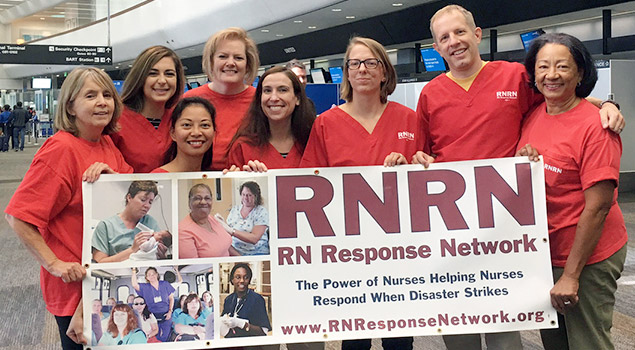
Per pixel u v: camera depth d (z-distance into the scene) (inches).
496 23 525.0
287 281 107.3
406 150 117.3
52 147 99.5
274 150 120.6
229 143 130.2
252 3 657.0
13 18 1218.0
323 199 108.7
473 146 117.6
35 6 1143.0
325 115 118.7
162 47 126.6
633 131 429.7
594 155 99.1
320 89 304.8
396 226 109.0
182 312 104.8
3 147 1039.6
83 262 102.0
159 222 104.7
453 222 108.8
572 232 104.0
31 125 1407.5
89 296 102.1
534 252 107.3
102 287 102.7
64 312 102.7
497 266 108.0
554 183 104.7
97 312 102.4
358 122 117.3
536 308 107.3
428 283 108.5
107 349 102.5
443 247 108.7
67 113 102.3
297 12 609.6
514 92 116.4
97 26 1107.9
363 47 114.0
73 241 102.6
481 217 108.3
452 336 117.0
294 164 120.8
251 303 106.7
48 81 1460.4
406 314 108.1
